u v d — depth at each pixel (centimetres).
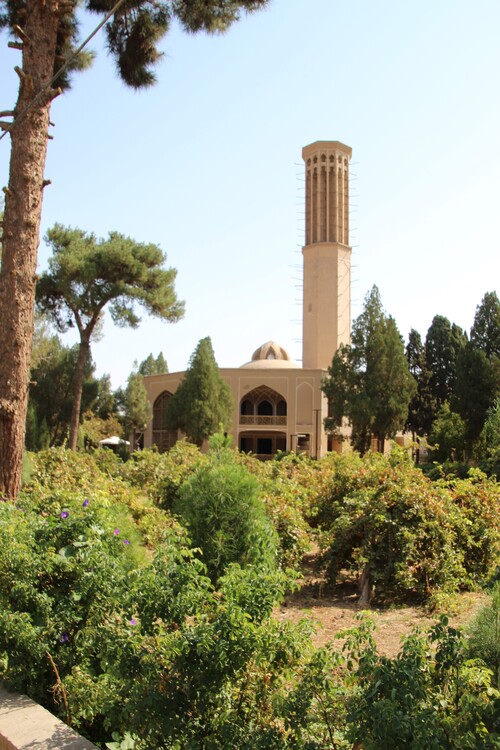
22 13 1039
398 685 289
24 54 984
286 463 1800
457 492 941
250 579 373
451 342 5134
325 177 5866
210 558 752
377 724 272
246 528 768
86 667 435
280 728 325
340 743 317
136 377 5841
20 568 447
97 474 1340
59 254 2727
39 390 4022
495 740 276
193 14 1155
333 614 771
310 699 314
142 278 2708
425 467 3000
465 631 365
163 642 347
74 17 1202
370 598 838
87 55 1274
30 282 937
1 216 1802
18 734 349
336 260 5697
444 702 300
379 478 950
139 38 1180
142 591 379
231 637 329
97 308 2705
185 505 808
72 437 2656
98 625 425
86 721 422
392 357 3959
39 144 965
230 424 4269
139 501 1227
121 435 5697
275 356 5934
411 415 5041
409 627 696
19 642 412
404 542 841
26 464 1180
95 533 492
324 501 1155
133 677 352
